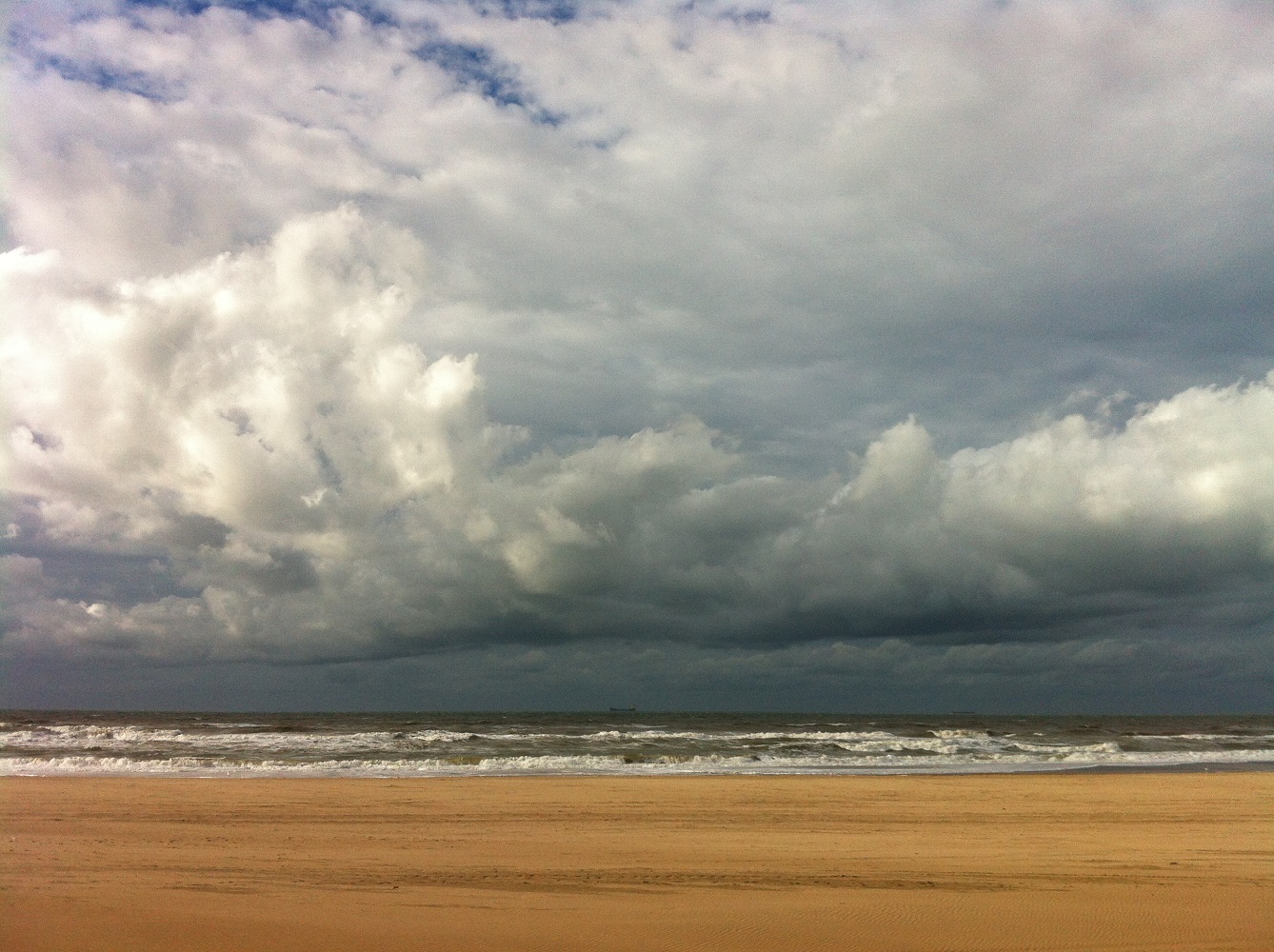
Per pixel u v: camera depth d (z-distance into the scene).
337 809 21.17
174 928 9.93
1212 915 10.98
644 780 28.75
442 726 77.88
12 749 40.06
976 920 10.68
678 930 10.14
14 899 11.24
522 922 10.45
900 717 195.50
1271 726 104.56
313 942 9.48
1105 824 19.56
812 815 20.78
